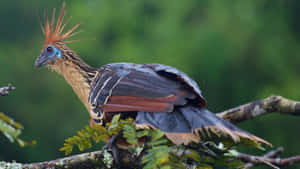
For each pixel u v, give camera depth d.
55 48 6.08
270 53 17.31
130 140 3.82
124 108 4.83
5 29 20.55
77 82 5.84
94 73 5.81
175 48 17.59
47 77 19.05
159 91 4.72
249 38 17.48
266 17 18.16
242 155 5.47
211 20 18.02
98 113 5.17
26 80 19.14
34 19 20.86
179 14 18.75
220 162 4.33
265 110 5.21
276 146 15.57
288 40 17.88
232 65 17.02
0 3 20.48
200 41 17.23
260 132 15.72
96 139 3.92
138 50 18.36
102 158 4.64
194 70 16.94
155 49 18.20
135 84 4.90
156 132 3.80
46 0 20.97
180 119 4.42
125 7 19.84
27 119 18.38
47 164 4.48
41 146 17.80
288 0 18.16
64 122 18.44
